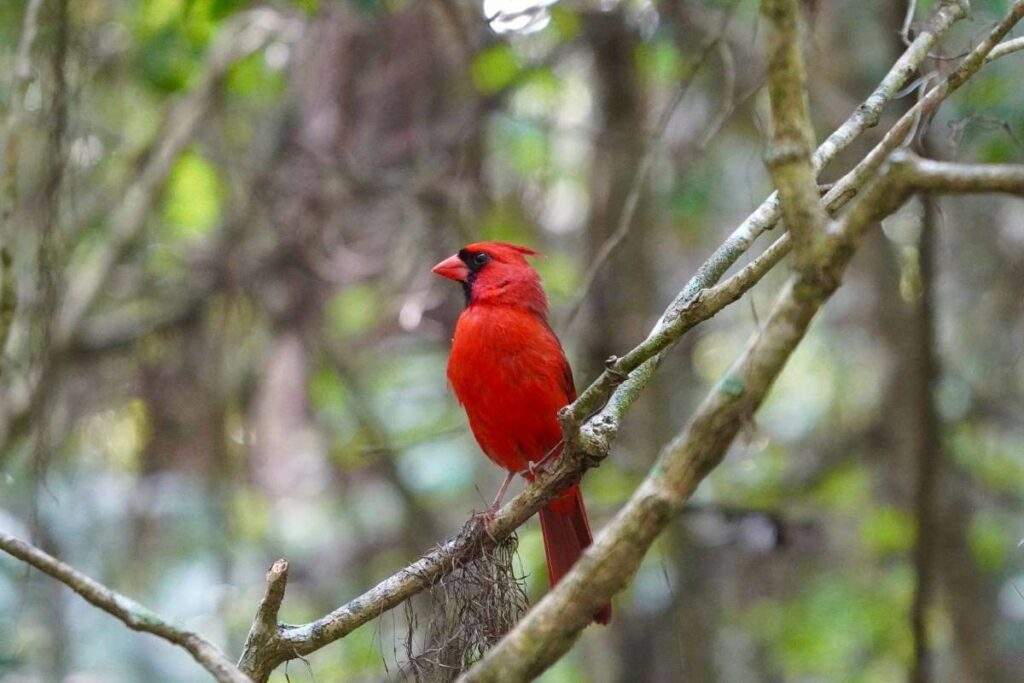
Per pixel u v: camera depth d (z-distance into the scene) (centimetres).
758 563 1466
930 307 1077
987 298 1357
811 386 1664
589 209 1310
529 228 1333
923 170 344
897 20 1036
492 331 791
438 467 1449
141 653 1241
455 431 1148
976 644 1291
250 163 1285
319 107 1246
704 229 1468
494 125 1316
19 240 1050
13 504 1158
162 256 1357
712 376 1609
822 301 359
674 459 372
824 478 1414
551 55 1215
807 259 357
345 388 1401
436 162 1225
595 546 380
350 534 1480
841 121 1209
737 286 506
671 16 1187
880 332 1395
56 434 1173
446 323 1298
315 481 1501
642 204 1229
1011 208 1327
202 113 1250
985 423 1399
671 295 1501
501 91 1220
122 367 1309
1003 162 970
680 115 1299
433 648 592
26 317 1015
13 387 1035
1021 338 1316
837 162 1165
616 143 1229
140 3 1181
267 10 1212
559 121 1387
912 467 1162
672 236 1488
